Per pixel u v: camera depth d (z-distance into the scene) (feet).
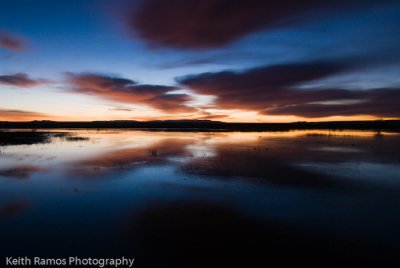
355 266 17.67
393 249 19.76
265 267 17.65
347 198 31.53
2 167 50.14
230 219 25.44
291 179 40.37
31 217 25.99
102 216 26.25
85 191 34.50
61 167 49.98
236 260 18.48
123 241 21.21
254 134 161.79
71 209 28.14
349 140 110.01
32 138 119.75
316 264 17.92
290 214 26.68
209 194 33.06
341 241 21.04
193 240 21.30
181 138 124.26
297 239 21.43
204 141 106.22
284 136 140.05
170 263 18.21
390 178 40.96
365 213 26.91
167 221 24.99
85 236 22.08
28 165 52.06
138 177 41.81
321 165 51.49
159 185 37.17
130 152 70.85
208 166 50.55
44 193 33.55
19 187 36.32
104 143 97.25
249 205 29.19
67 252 19.65
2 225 24.29
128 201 30.58
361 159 58.65
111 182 38.81
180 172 45.39
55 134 154.81
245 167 49.60
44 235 22.26
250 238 21.59
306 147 82.07
